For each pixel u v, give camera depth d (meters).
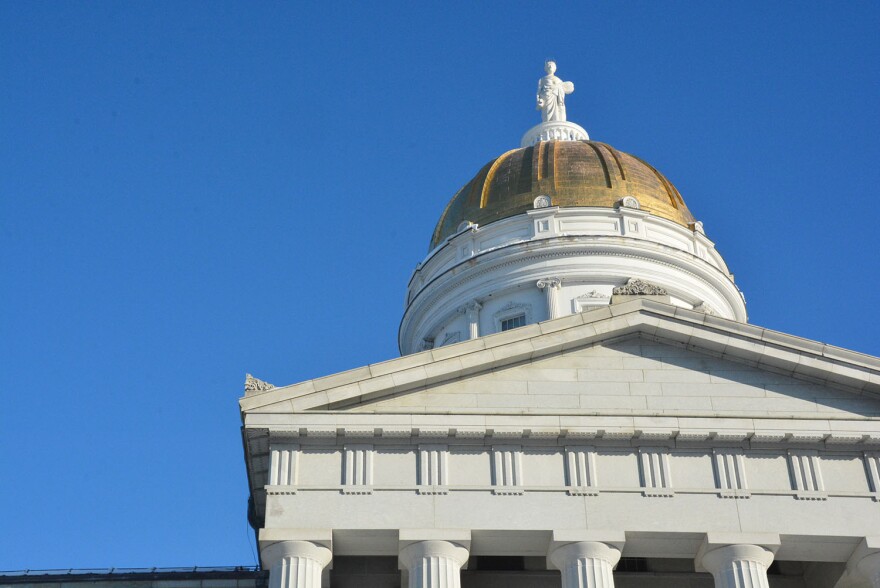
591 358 45.47
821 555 43.16
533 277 76.94
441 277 80.06
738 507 42.53
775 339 45.16
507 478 42.69
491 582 46.59
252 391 43.53
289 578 40.38
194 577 50.91
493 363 44.84
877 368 44.72
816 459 43.62
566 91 99.62
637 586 47.09
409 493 42.28
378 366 43.94
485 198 83.06
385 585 45.62
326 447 43.06
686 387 44.97
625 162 84.50
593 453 43.31
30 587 50.59
